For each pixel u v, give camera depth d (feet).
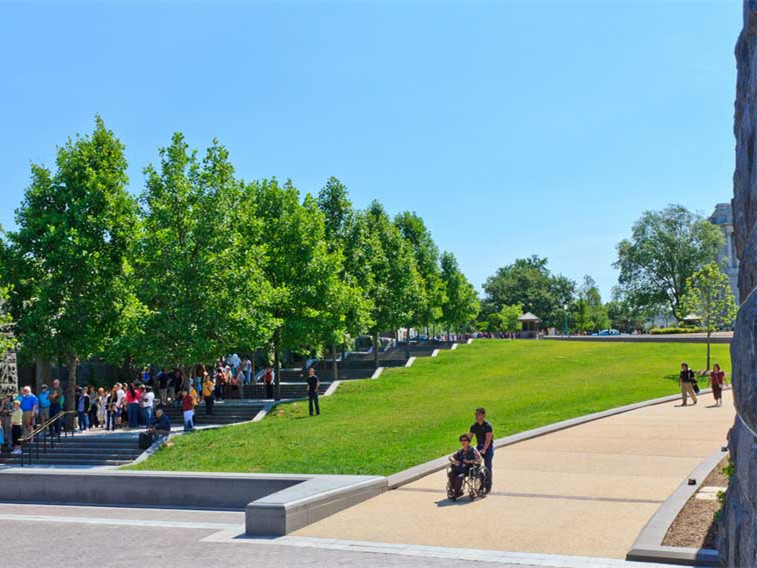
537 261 554.87
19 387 125.59
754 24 25.90
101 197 103.24
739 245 29.84
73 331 100.63
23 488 57.88
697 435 68.59
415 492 50.37
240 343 110.32
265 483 51.55
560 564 32.76
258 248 110.93
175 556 37.17
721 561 30.09
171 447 84.28
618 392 109.19
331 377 151.33
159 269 103.91
